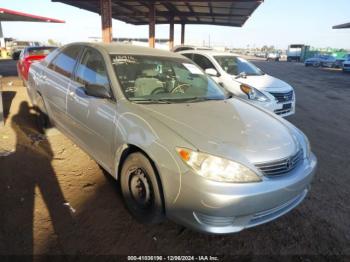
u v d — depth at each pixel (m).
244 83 6.34
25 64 8.45
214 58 7.20
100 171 3.71
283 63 44.56
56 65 4.33
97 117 3.09
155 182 2.46
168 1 14.69
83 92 3.39
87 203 3.01
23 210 2.80
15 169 3.51
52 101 4.21
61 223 2.67
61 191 3.20
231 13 17.75
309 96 11.99
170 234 2.64
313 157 2.91
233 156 2.27
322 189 3.66
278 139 2.63
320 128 6.75
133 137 2.59
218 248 2.50
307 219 2.99
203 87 3.70
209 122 2.68
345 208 3.24
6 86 9.60
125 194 2.84
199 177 2.18
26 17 28.81
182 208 2.29
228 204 2.17
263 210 2.32
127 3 15.77
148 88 3.20
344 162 4.62
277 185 2.33
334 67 34.69
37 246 2.36
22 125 5.19
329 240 2.69
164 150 2.34
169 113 2.74
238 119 2.87
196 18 21.36
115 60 3.30
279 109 6.16
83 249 2.38
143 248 2.44
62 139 4.71
